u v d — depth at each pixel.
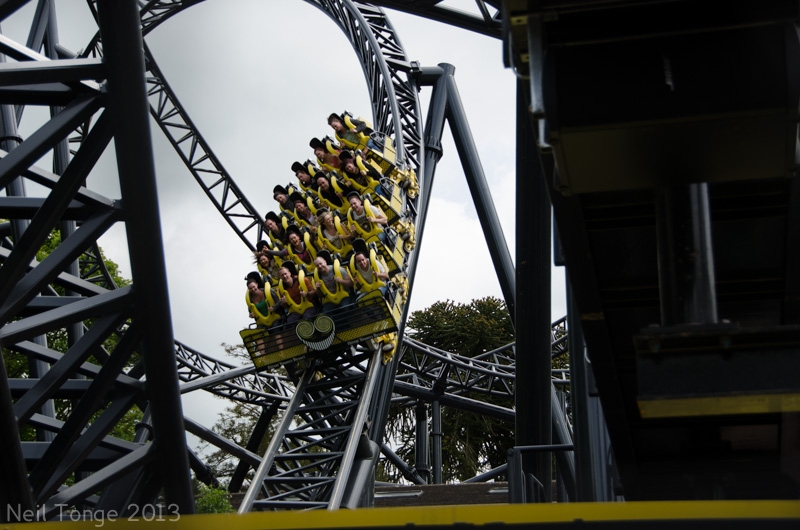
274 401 32.00
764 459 10.66
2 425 11.68
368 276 19.52
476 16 23.72
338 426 20.23
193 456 28.14
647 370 7.14
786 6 7.21
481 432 44.00
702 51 7.36
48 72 11.66
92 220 12.92
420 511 7.49
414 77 29.59
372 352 20.92
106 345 29.22
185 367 32.06
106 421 13.85
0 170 11.75
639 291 9.73
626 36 7.46
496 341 45.53
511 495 13.78
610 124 7.37
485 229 27.28
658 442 10.85
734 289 9.66
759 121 7.22
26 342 14.70
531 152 17.36
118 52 11.77
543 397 18.73
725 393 6.92
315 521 7.55
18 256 12.29
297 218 23.03
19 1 11.76
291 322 20.09
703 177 7.70
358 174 22.52
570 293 14.42
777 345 7.00
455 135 29.19
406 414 44.19
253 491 18.20
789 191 8.62
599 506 7.39
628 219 8.99
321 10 32.94
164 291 13.18
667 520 7.33
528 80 7.81
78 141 30.88
